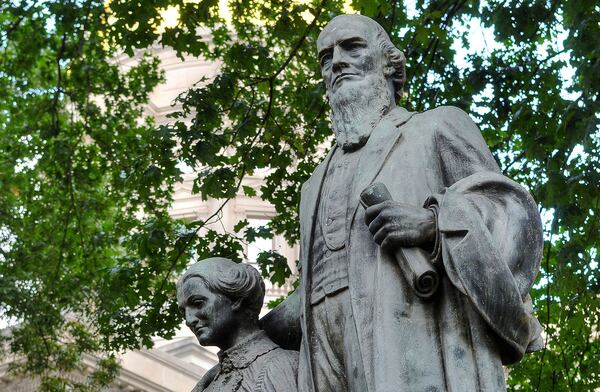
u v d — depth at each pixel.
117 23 10.06
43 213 14.83
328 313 3.77
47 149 14.47
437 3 9.83
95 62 13.85
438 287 3.53
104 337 11.01
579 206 9.25
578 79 9.52
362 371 3.58
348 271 3.72
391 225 3.56
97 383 16.11
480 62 9.98
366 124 4.05
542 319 10.52
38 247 14.78
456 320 3.50
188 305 4.07
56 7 11.95
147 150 10.54
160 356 21.67
